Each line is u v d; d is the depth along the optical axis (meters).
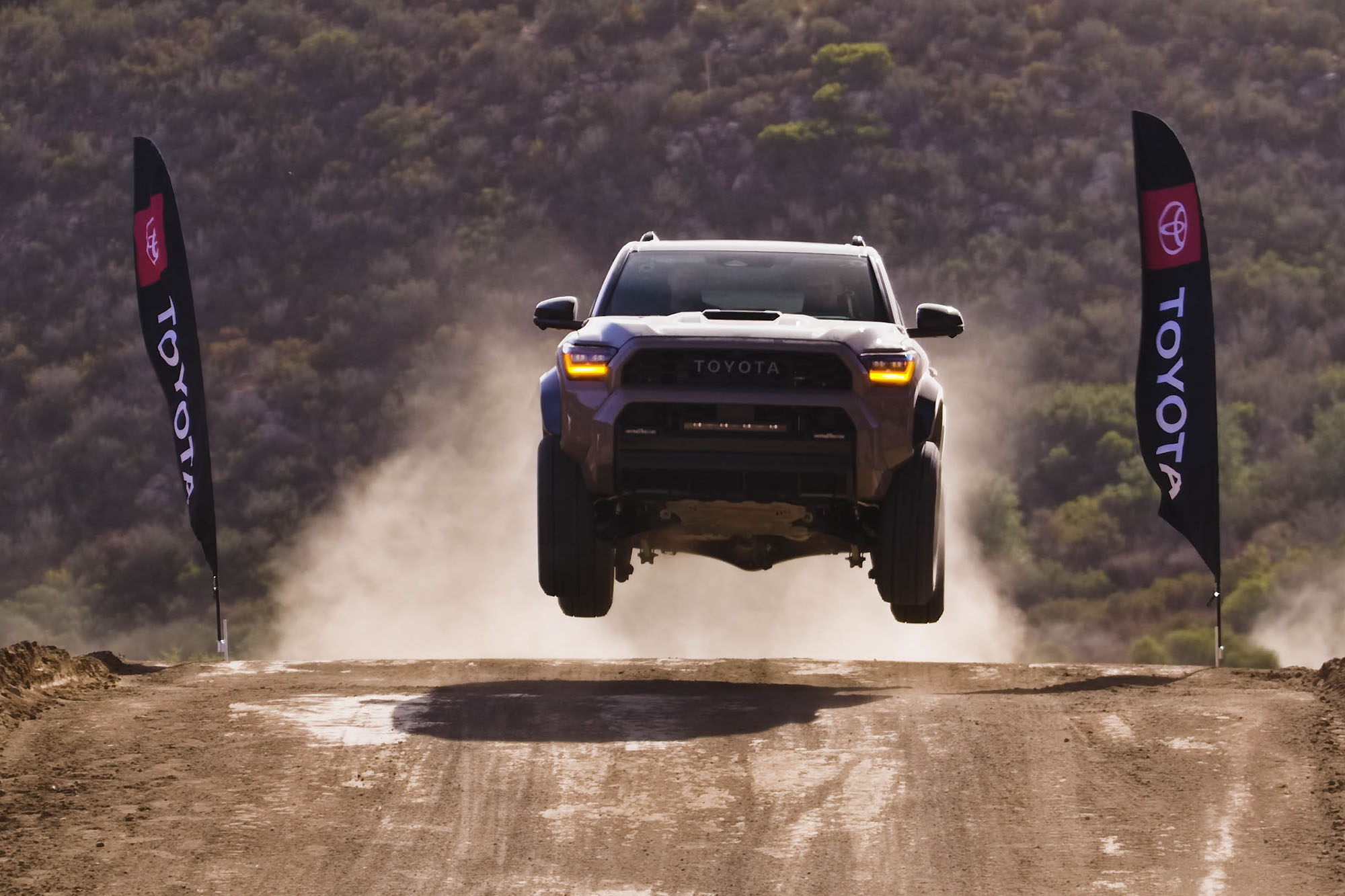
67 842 19.25
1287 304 157.00
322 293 172.38
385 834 19.48
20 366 159.12
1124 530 118.56
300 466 139.25
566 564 26.73
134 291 172.38
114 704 25.94
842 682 30.72
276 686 27.97
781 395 24.70
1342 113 198.38
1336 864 18.22
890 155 194.00
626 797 20.72
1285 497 122.69
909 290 168.12
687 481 25.20
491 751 22.56
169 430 144.12
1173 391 37.06
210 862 18.64
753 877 18.23
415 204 189.38
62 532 132.00
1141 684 29.62
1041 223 179.50
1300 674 29.44
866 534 26.86
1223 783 21.09
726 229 184.38
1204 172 190.00
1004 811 20.20
